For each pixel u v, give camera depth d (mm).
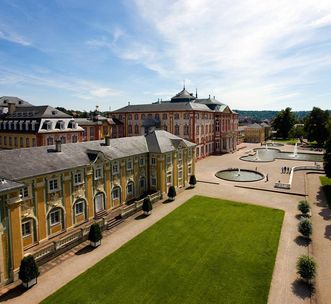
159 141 44969
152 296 19859
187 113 77062
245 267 23344
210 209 37375
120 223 33188
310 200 41406
